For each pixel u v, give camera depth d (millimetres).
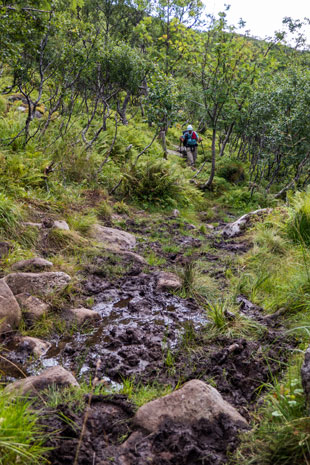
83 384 2760
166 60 17250
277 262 5395
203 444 2143
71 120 11477
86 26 9555
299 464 1902
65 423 2219
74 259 5316
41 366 3102
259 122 14141
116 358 3250
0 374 2941
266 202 11812
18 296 3873
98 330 3775
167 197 9930
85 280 4855
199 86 15891
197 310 4324
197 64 13156
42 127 10102
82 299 4387
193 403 2342
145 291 4738
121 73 10203
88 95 13648
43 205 6516
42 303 3893
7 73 13172
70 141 9844
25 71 8812
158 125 11039
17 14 6223
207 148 19891
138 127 18688
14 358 3162
